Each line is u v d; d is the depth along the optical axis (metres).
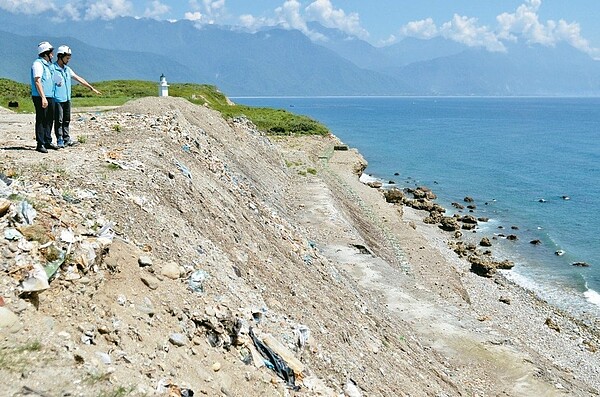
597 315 37.16
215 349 9.71
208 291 11.02
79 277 8.52
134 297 9.21
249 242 17.03
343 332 15.52
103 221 10.59
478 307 35.28
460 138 137.62
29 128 22.34
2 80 61.12
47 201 10.10
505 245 51.25
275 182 38.56
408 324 22.38
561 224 58.41
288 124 81.31
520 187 76.44
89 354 7.54
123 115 25.03
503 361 20.70
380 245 38.62
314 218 34.00
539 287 41.78
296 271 18.00
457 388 17.83
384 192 65.19
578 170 89.81
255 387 9.49
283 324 12.52
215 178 21.88
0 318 7.02
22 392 6.29
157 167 15.90
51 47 15.60
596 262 47.12
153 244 11.41
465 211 63.34
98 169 13.85
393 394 13.91
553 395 18.78
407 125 183.00
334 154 72.31
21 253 8.09
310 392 10.56
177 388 8.01
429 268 37.12
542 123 199.88
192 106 38.47
